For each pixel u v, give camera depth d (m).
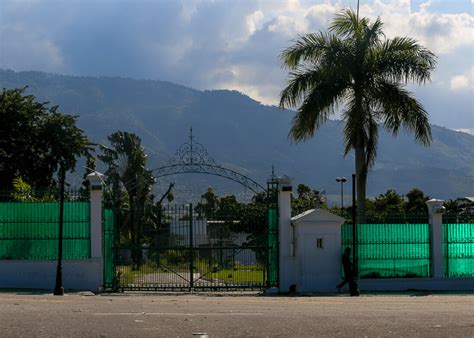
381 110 30.33
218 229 26.64
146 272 26.33
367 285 25.92
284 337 10.98
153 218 28.66
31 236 25.20
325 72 29.58
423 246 26.47
